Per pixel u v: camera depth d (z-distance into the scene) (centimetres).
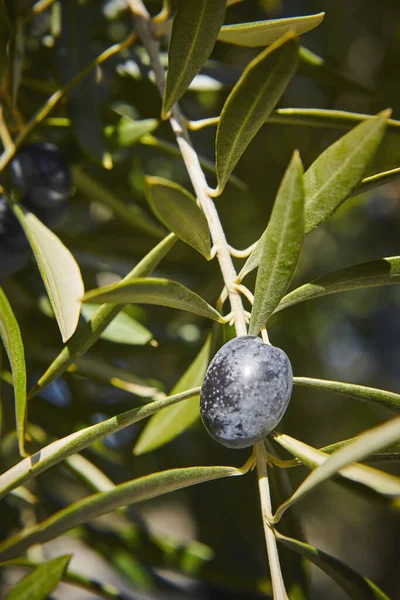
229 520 51
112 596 36
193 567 37
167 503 62
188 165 32
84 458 39
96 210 49
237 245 51
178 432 33
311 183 28
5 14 35
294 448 28
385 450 29
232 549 49
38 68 40
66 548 66
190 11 30
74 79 35
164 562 38
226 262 29
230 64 51
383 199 67
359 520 88
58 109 35
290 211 27
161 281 27
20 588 31
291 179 27
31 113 39
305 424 62
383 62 54
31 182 35
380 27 57
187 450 52
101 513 28
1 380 39
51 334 40
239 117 29
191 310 28
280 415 28
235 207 51
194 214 28
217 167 30
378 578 89
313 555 29
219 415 27
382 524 89
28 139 37
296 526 32
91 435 28
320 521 87
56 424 40
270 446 32
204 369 33
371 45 58
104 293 27
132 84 41
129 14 41
